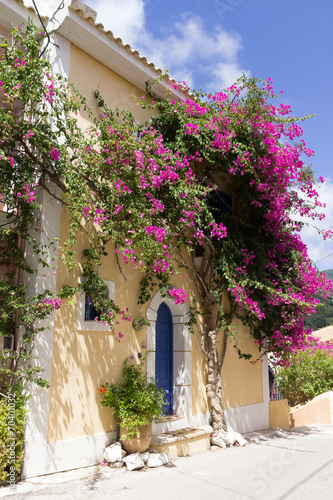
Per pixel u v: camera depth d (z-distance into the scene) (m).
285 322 9.38
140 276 7.39
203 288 8.68
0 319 5.46
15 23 6.16
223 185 9.73
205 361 8.66
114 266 6.93
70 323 6.06
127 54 7.41
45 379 5.53
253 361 10.24
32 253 5.85
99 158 6.31
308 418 11.83
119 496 4.67
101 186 6.37
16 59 5.53
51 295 5.63
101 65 7.31
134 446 6.05
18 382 5.40
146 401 6.13
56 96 5.98
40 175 5.97
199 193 7.04
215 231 7.60
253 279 9.00
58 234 6.09
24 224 5.77
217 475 5.58
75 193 5.84
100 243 6.70
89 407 6.11
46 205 5.98
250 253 9.02
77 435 5.88
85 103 6.40
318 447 7.77
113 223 6.16
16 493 4.67
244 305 8.23
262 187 8.23
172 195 6.91
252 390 10.06
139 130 7.61
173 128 8.08
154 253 6.39
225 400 9.00
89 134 6.46
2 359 5.37
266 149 8.16
